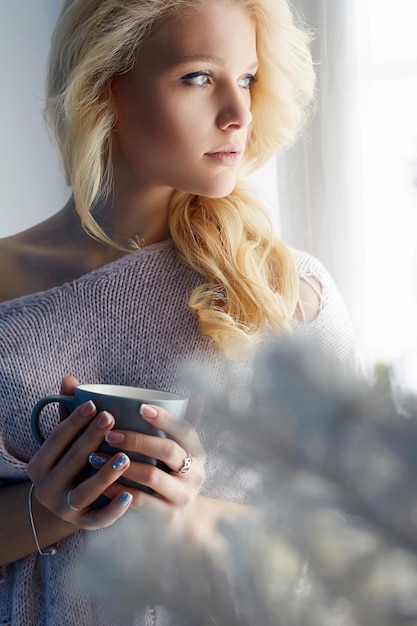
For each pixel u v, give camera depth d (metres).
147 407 0.72
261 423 0.24
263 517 0.28
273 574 0.27
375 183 1.42
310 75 1.10
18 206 1.91
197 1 0.89
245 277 1.00
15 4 1.83
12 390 0.96
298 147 1.46
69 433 0.76
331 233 1.45
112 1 0.92
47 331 0.97
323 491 0.24
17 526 0.90
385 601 0.23
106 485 0.74
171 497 0.75
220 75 0.91
